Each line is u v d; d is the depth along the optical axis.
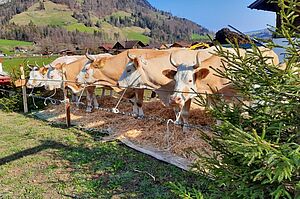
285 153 2.21
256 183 2.62
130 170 5.18
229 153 2.92
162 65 7.08
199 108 7.02
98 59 8.80
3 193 4.53
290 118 2.64
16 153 6.26
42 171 5.30
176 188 3.10
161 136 6.45
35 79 10.01
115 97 10.84
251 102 3.08
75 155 6.00
